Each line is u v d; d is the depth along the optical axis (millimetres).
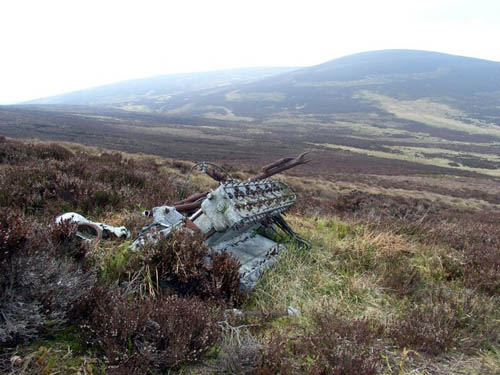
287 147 109750
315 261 4473
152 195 6113
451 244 5914
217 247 3992
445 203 30406
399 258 4715
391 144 141375
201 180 13203
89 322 2312
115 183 6445
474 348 2787
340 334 2666
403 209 15500
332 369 2229
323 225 6367
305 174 45875
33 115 141000
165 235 3650
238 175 22891
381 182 45562
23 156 7980
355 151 110188
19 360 2000
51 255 2740
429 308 3283
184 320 2463
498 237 6332
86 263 3195
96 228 3973
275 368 2281
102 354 2189
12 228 2381
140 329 2320
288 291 3590
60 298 2342
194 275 3188
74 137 78688
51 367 2006
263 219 4562
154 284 3168
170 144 89312
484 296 3846
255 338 2631
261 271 3854
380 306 3494
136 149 68250
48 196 5098
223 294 3234
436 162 96625
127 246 3756
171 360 2176
